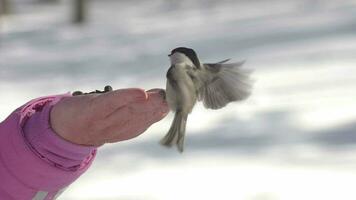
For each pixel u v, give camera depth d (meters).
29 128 2.69
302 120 11.16
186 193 8.30
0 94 17.84
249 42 21.88
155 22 35.88
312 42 19.14
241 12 35.75
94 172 9.35
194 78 2.08
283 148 9.76
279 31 23.34
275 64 16.55
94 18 42.50
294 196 7.86
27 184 2.67
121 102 2.55
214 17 34.56
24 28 38.94
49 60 24.58
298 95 12.88
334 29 21.39
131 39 28.81
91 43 29.00
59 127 2.65
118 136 2.63
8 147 2.67
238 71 2.19
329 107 11.67
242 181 8.50
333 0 34.25
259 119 11.48
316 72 14.80
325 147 9.59
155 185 8.64
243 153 9.70
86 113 2.58
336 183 8.11
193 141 10.58
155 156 9.92
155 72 19.19
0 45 31.09
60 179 2.70
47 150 2.66
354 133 10.12
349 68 14.76
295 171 8.67
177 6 45.41
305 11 30.16
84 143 2.67
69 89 18.09
